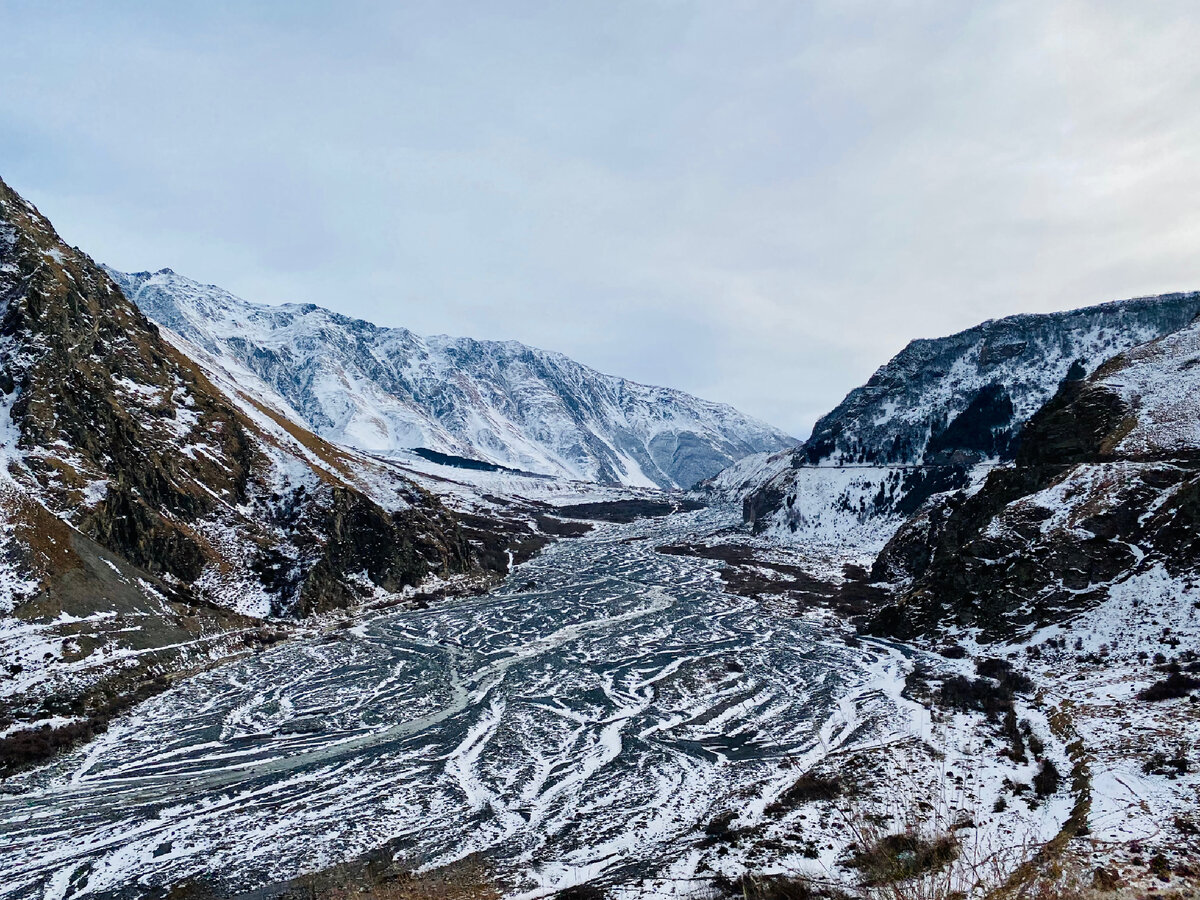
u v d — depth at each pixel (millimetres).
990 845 25859
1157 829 24000
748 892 24688
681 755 40344
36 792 37688
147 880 29141
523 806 34750
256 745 43688
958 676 50250
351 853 30719
